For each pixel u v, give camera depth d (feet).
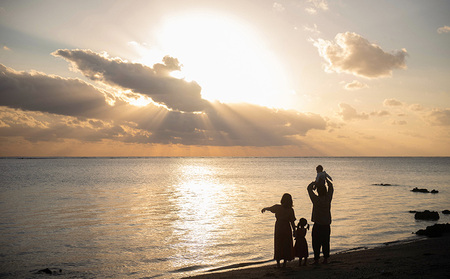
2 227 73.20
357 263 36.52
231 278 33.19
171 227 73.00
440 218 81.41
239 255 50.88
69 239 61.98
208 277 36.35
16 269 44.75
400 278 27.40
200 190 166.71
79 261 48.42
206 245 57.16
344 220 77.92
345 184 205.16
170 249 54.75
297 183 215.72
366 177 284.82
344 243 56.34
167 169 492.13
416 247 47.26
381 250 46.96
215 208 102.99
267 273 32.71
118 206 107.76
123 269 44.75
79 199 126.82
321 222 35.45
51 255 51.49
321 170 35.73
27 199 126.52
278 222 35.01
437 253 40.81
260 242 58.90
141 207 105.50
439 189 174.19
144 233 67.05
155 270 44.16
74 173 351.05
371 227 69.82
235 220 81.56
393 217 82.43
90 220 81.87
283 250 34.60
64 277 41.55
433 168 532.73
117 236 64.39
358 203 111.55
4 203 114.73
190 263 47.14
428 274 28.30
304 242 36.60
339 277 29.35
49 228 72.13
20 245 57.52
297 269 34.45
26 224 76.64
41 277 41.50
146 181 236.02
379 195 139.95
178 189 172.86
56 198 130.00
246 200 124.98
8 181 228.43
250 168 545.44
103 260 48.91
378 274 29.48
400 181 235.61
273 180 247.91
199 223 77.71
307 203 109.91
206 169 500.33
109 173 357.00
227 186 192.54
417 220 78.28
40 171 399.44
